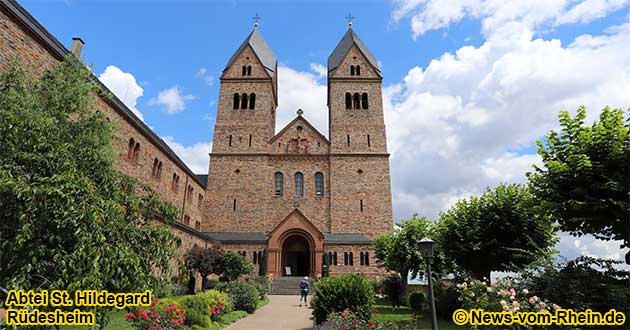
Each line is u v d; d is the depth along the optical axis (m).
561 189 15.15
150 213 8.92
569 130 15.45
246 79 54.03
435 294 22.11
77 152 8.33
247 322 19.14
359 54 55.88
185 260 31.42
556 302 13.25
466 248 21.70
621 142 13.65
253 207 47.88
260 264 42.28
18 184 6.09
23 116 7.50
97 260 6.03
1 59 15.42
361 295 15.93
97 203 6.73
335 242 43.88
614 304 12.74
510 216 20.72
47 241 6.41
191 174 44.75
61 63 10.91
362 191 48.62
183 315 13.32
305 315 22.25
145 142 32.09
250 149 50.47
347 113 52.47
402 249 26.58
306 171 50.28
